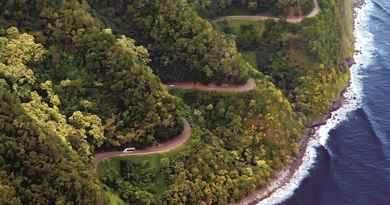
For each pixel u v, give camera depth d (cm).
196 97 17375
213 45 17375
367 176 16912
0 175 11962
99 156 15162
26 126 12750
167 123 15588
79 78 15300
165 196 14812
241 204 15862
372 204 15925
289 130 17588
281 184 16688
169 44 17550
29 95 14412
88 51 15425
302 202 16100
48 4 15688
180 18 17475
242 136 16712
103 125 15138
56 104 14725
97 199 13088
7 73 14362
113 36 16000
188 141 15888
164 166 15200
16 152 12406
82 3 16675
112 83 15350
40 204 12212
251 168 16325
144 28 17625
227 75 17400
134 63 15662
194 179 15288
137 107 15362
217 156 15938
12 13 15500
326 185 16638
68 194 12656
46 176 12544
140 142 15425
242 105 17038
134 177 15012
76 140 14200
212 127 16900
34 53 15050
